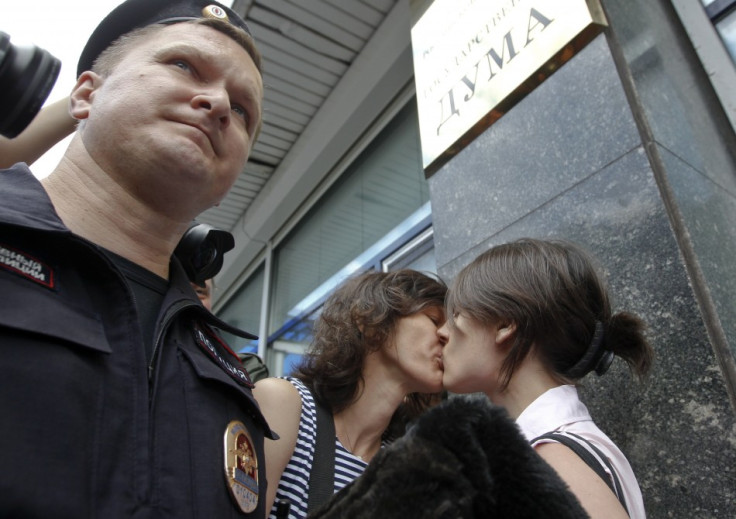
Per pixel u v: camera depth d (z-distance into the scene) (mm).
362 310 1158
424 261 3346
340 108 4219
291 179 4984
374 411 1124
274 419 969
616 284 1257
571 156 1477
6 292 501
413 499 366
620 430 1164
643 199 1259
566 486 411
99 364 543
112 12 878
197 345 742
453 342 953
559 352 839
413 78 3801
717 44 1785
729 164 1592
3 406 440
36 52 662
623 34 1522
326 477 956
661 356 1130
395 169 3926
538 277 868
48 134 1011
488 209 1731
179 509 529
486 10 1938
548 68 1603
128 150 694
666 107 1476
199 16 897
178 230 805
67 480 451
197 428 615
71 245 587
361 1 3510
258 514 671
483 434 422
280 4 3494
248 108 891
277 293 5617
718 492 979
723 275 1208
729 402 999
